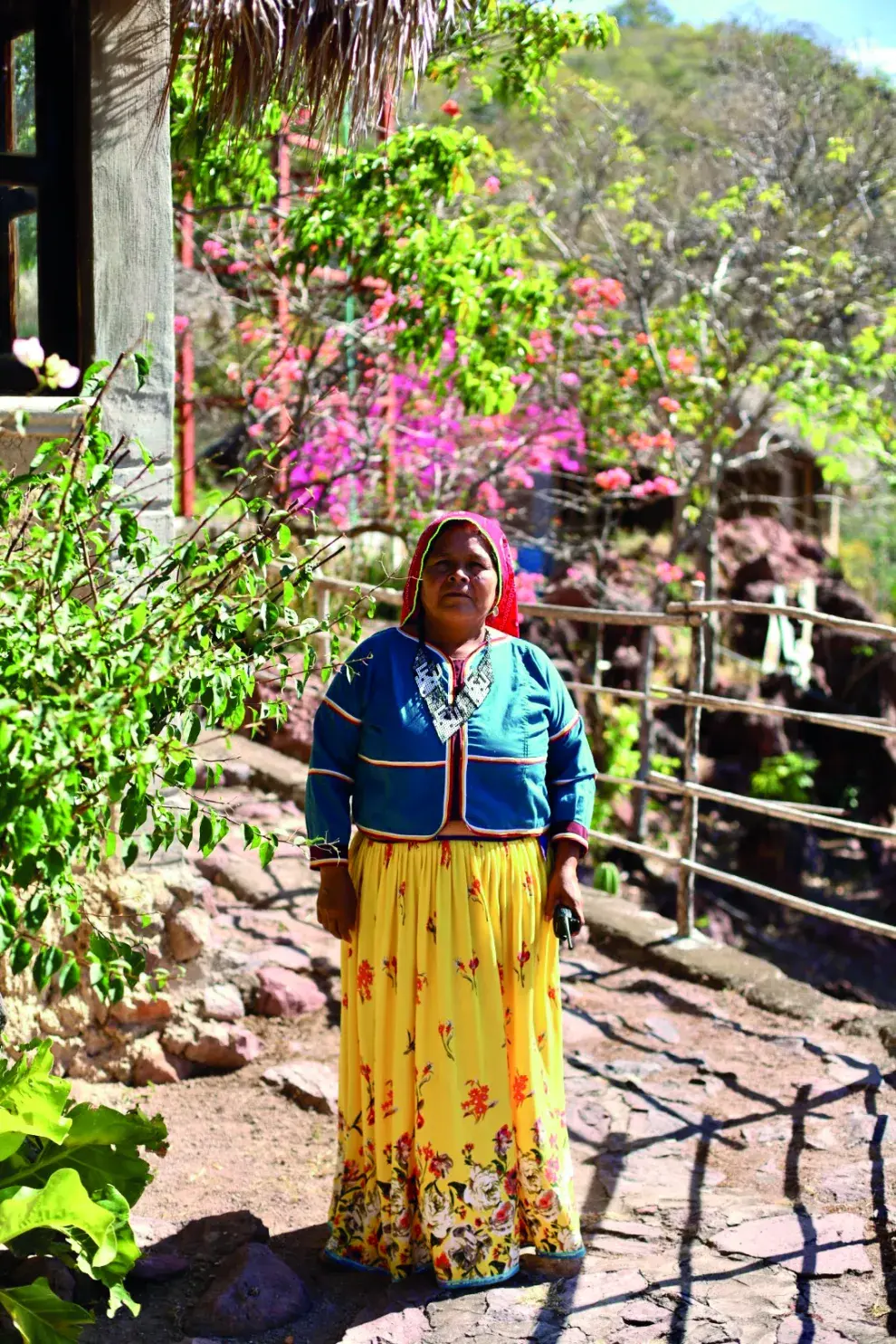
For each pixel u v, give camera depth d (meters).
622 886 11.90
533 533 14.07
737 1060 4.28
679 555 12.71
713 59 16.27
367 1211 3.03
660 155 15.16
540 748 3.00
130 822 2.32
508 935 2.94
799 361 11.41
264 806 6.27
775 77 13.81
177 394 8.73
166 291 3.71
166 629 2.33
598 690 5.47
